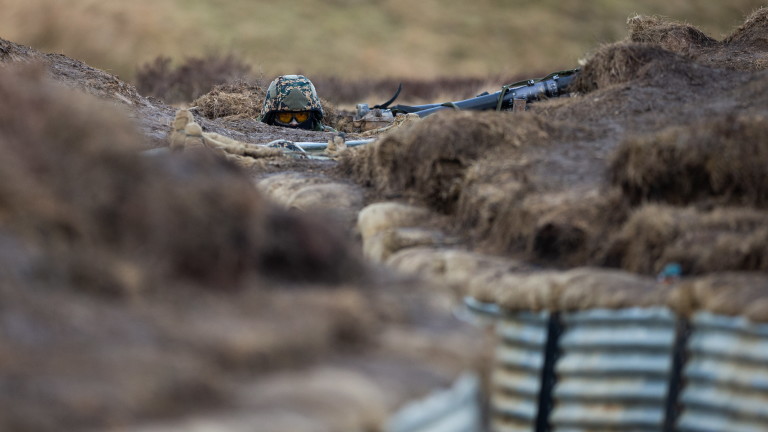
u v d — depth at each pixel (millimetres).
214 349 12539
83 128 15445
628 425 20859
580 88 49750
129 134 16297
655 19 57281
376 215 31344
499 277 24625
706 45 55688
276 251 16859
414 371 13516
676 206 27109
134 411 10914
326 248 17578
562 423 21781
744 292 19953
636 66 45875
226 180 16625
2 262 12742
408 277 18031
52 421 10367
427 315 16125
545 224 27203
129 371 11453
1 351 11203
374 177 36156
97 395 10883
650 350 20844
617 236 25875
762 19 56281
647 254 24781
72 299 12844
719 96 40844
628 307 21203
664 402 20578
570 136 36312
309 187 35938
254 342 12805
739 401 19469
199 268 15172
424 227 31234
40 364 11242
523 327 22781
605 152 34125
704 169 27016
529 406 22312
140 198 15102
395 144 35062
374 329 14734
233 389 11930
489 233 29500
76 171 14828
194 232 15328
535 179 31031
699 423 20047
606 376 21250
